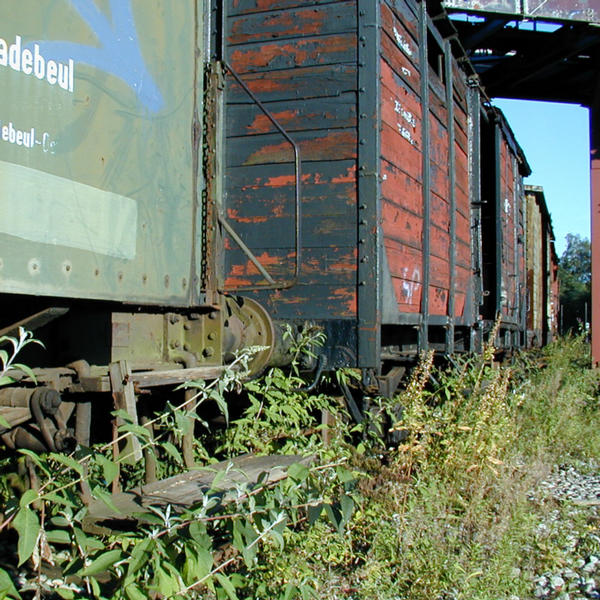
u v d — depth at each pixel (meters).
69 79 3.39
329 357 6.07
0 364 3.36
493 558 4.23
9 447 3.44
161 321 4.45
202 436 5.38
